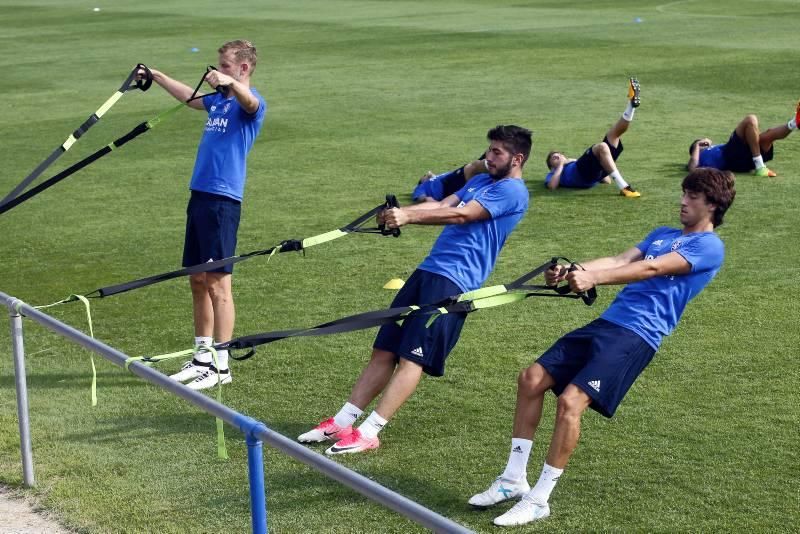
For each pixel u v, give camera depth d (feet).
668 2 240.73
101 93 137.49
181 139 107.45
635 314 34.99
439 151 96.07
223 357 46.96
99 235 73.26
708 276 35.29
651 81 130.31
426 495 36.09
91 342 32.22
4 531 34.19
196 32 206.49
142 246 70.33
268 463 38.78
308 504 35.55
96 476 37.99
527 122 108.17
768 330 51.21
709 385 44.86
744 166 83.92
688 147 94.63
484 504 34.78
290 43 183.11
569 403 33.73
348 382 46.80
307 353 50.34
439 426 41.73
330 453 39.19
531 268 62.49
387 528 33.73
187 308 58.08
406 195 80.89
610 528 33.45
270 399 45.14
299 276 62.54
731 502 34.88
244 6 263.08
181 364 50.65
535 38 177.68
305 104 123.13
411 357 39.17
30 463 37.27
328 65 154.71
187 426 42.52
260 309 56.90
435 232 71.36
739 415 41.81
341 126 109.40
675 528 33.32
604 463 37.99
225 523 34.27
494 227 39.96
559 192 80.64
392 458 38.96
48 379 48.19
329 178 87.15
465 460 38.68
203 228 48.26
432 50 167.43
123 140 48.16
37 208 81.10
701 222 35.37
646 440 39.75
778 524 33.40
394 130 106.52
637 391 44.42
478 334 51.96
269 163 93.30
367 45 176.65
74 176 91.86
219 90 47.47
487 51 163.84
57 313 57.72
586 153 80.02
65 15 251.80
